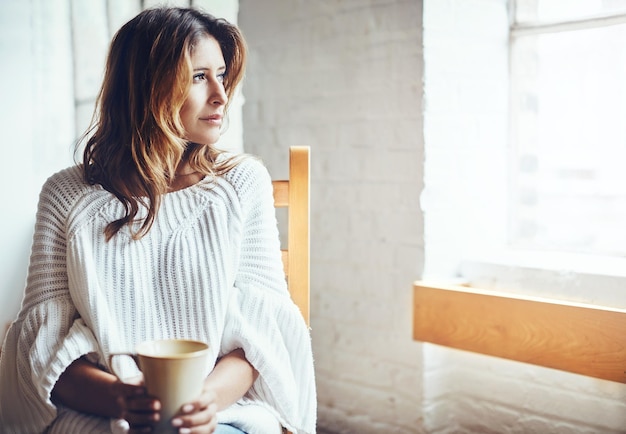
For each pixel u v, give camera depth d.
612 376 1.84
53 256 1.38
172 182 1.45
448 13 2.21
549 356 1.96
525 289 2.12
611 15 2.14
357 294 2.40
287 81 2.56
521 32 2.35
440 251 2.24
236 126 2.72
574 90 2.24
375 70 2.29
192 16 1.41
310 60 2.48
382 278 2.32
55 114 2.70
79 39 2.70
